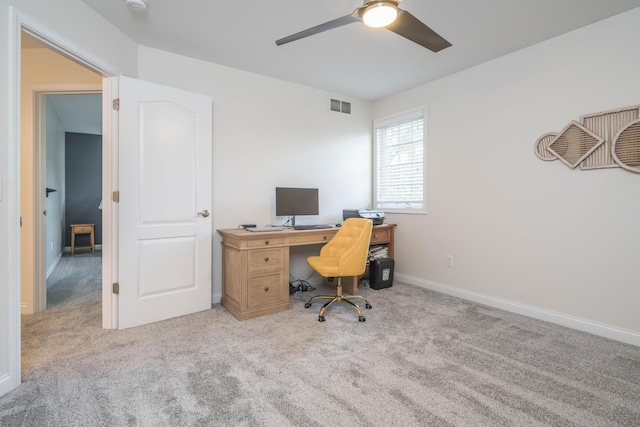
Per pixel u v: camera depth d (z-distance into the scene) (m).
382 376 1.81
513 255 2.92
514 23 2.41
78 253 6.13
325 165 3.94
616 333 2.31
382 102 4.25
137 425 1.41
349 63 3.14
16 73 1.67
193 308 2.85
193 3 2.18
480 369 1.90
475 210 3.22
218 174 3.15
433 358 2.03
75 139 6.65
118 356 2.04
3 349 1.62
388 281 3.69
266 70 3.30
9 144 1.65
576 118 2.51
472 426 1.41
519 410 1.52
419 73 3.39
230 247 2.89
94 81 2.86
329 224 3.83
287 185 3.61
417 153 3.86
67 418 1.45
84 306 3.04
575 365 1.95
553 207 2.65
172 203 2.70
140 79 2.76
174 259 2.73
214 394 1.64
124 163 2.46
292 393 1.65
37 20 1.79
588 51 2.44
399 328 2.51
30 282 2.82
